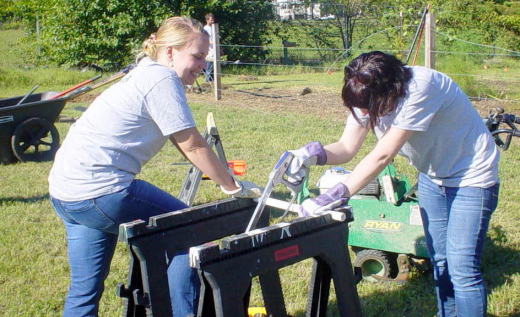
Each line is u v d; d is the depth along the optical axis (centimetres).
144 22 1833
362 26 2177
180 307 308
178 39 291
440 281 331
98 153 290
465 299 302
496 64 1686
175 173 705
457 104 286
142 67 293
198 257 250
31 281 439
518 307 384
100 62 1886
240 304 264
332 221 293
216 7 1914
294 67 1870
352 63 279
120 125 289
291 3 2225
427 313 385
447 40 1598
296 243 281
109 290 420
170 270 306
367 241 425
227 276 259
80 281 311
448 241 306
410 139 295
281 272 441
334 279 300
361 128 313
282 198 610
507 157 744
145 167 734
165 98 284
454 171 298
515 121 359
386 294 411
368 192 452
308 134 894
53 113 820
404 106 273
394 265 431
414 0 1667
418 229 416
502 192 605
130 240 287
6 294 417
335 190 294
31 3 2309
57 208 303
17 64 2086
